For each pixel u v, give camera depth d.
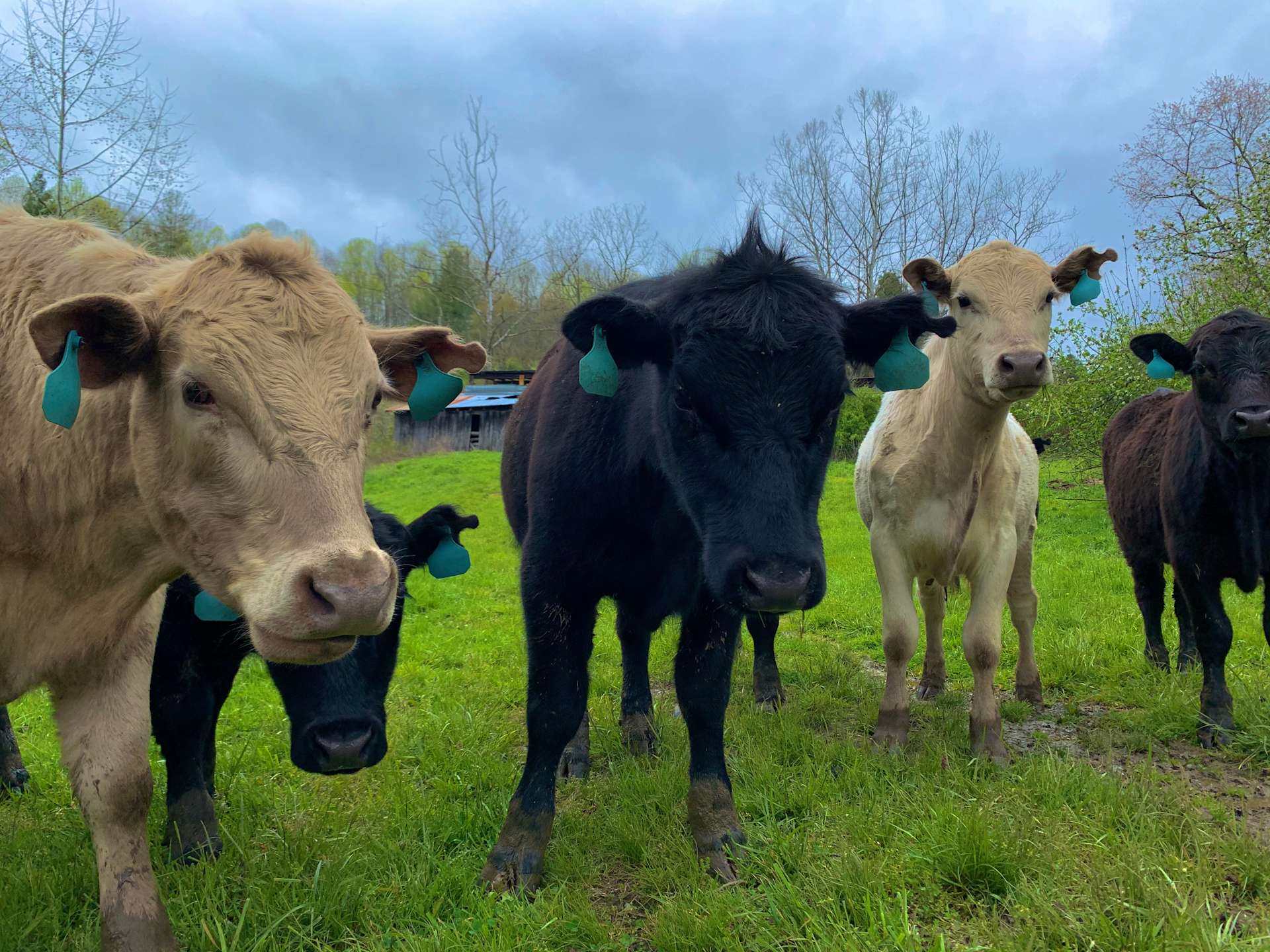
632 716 4.64
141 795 2.53
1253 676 5.38
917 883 2.81
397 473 23.11
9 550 2.41
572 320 2.94
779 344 2.75
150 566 2.48
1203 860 2.78
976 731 4.30
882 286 28.50
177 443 2.07
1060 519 12.40
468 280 42.56
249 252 2.16
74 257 2.54
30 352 2.42
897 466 4.55
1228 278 11.30
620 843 3.30
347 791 4.03
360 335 2.18
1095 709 5.17
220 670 3.64
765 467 2.70
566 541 3.31
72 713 2.54
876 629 7.30
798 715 4.84
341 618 1.85
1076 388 12.80
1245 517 4.50
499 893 2.98
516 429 4.43
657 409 3.07
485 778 4.04
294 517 1.95
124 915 2.44
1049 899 2.61
